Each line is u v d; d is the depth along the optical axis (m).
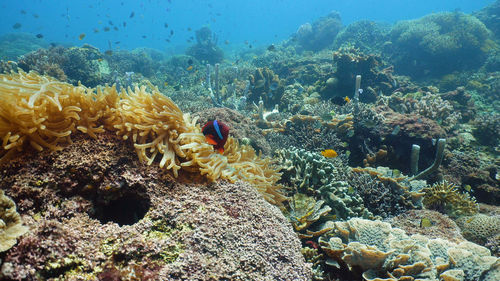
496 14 22.14
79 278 1.88
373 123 6.74
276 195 3.85
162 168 2.81
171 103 3.07
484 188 6.44
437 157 5.84
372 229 3.41
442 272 3.00
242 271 2.23
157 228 2.38
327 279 3.30
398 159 6.91
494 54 17.38
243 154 3.79
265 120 8.03
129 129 2.77
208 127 2.62
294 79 13.64
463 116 10.52
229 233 2.41
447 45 17.42
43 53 12.27
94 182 2.54
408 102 9.71
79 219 2.27
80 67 12.75
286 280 2.35
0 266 1.71
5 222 1.95
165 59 32.81
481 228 4.64
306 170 4.60
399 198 5.30
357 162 7.18
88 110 2.87
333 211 4.32
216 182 2.92
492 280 2.84
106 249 2.10
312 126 7.40
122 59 19.36
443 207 5.56
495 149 8.62
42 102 2.60
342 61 11.03
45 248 1.88
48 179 2.36
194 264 2.11
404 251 3.09
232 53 35.84
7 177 2.28
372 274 2.97
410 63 18.45
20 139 2.41
